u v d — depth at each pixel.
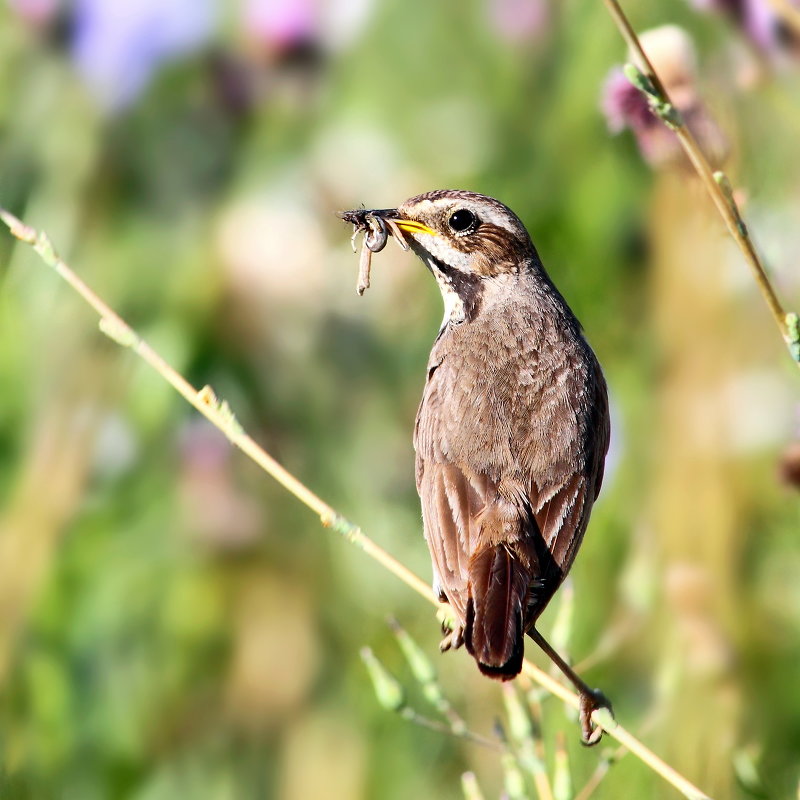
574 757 11.62
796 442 10.29
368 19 14.09
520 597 9.04
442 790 12.61
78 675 12.50
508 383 10.12
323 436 13.69
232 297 13.43
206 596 12.98
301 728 12.94
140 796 12.54
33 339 13.02
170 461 13.16
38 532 12.63
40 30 13.43
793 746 11.53
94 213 13.41
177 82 13.75
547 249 13.80
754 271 7.98
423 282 13.89
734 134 9.84
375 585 13.40
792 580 12.14
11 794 12.21
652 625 11.66
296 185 13.84
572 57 13.80
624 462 12.92
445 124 14.12
